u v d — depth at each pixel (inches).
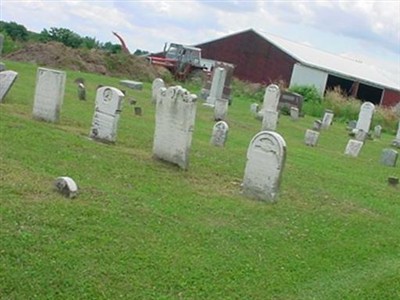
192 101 498.3
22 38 1877.5
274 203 455.2
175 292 269.6
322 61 2330.2
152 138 637.3
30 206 331.0
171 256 305.4
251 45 2290.8
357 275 340.8
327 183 593.6
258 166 458.9
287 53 2225.6
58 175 412.8
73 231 308.7
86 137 567.8
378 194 590.2
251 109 1249.4
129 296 256.1
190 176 497.7
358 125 1234.0
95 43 2049.7
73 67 1523.1
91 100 893.2
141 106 956.6
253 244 353.4
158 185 444.8
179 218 373.4
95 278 263.4
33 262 263.6
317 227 419.8
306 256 353.4
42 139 513.3
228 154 637.3
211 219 386.6
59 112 617.0
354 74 2329.0
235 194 466.0
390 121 1585.9
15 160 429.7
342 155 848.3
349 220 458.6
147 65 1755.7
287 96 1460.4
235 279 296.5
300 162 697.6
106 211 351.3
